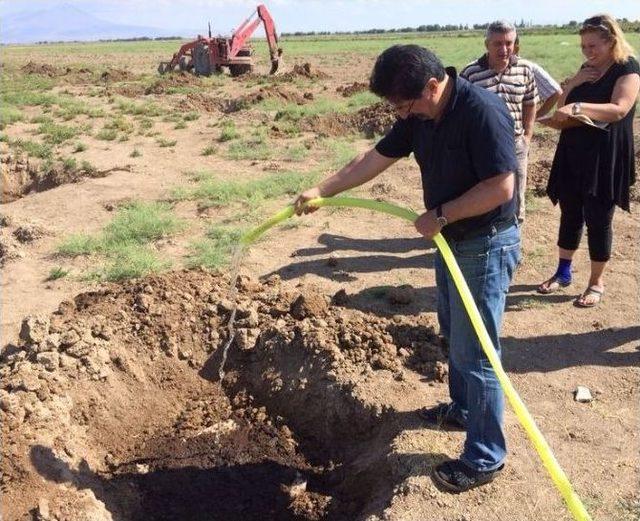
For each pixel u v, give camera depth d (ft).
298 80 80.33
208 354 17.20
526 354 15.99
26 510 11.75
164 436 15.26
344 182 12.08
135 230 24.86
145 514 13.17
